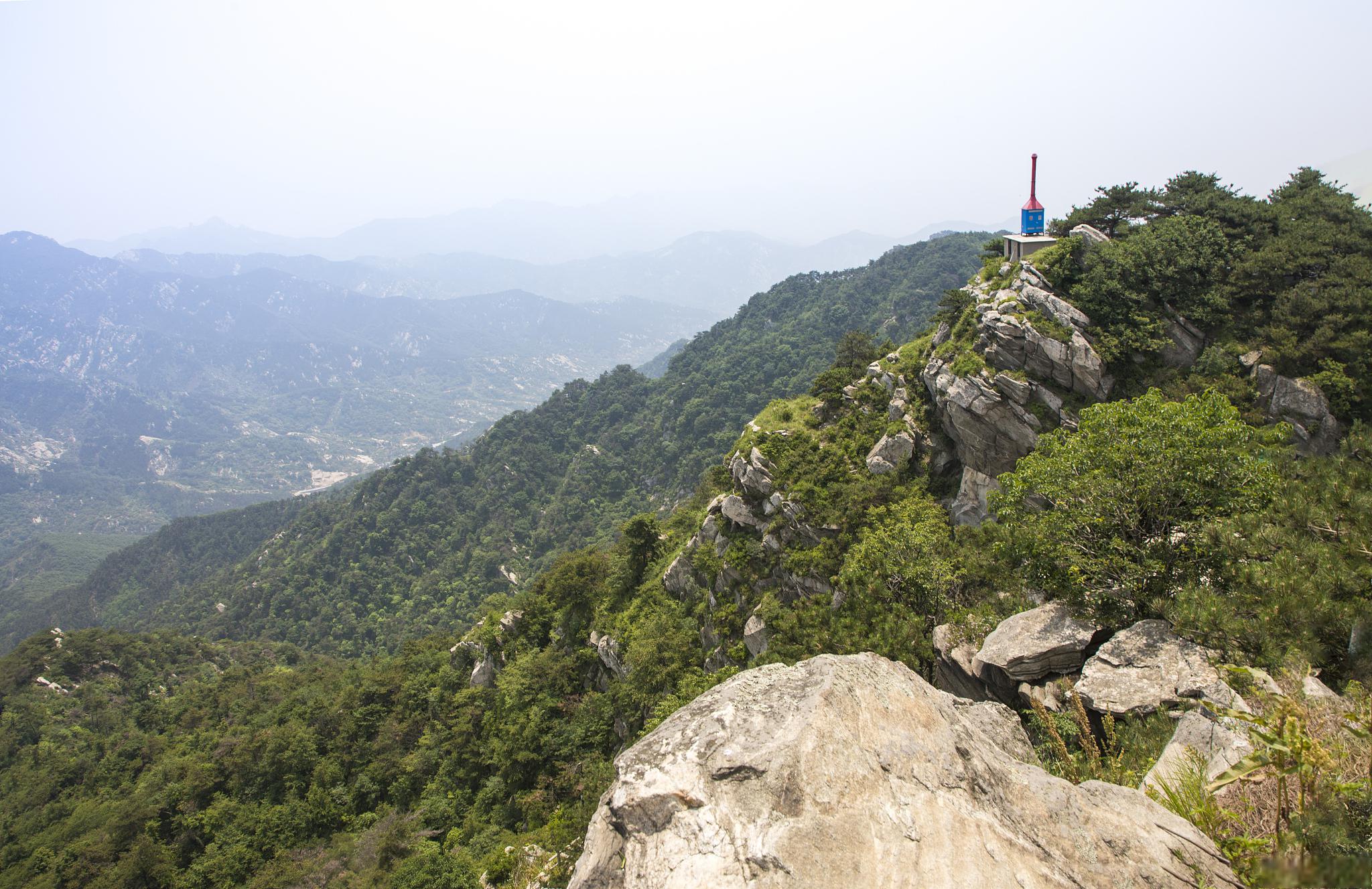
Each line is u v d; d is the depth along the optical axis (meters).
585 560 64.00
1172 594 14.53
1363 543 13.21
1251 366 34.59
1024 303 40.03
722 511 50.59
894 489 42.50
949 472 43.56
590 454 178.62
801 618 34.28
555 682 55.19
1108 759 10.97
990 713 10.32
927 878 4.73
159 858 54.53
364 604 147.62
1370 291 32.16
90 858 55.62
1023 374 38.47
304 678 90.75
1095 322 38.34
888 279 173.62
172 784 62.06
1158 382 36.50
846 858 4.75
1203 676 12.00
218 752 65.62
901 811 5.11
